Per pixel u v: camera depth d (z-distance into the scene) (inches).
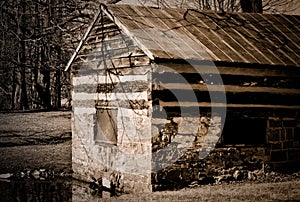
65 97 1497.3
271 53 566.3
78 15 1127.0
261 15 657.6
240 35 586.9
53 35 1168.8
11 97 1461.6
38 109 1406.3
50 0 1138.0
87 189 576.1
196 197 455.8
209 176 521.7
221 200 441.4
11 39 1205.7
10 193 551.8
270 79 561.3
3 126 1157.7
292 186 506.9
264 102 559.2
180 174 506.0
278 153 569.9
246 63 526.9
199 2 1322.6
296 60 565.9
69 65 678.5
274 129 568.7
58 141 1039.6
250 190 486.0
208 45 538.9
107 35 579.8
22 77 1395.2
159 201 442.0
